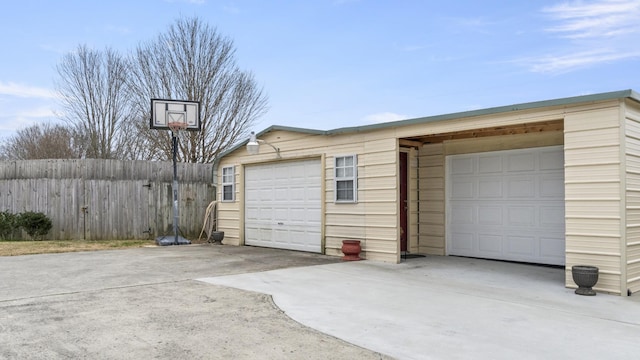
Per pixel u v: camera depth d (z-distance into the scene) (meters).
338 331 4.66
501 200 9.52
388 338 4.44
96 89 23.05
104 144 23.12
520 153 9.25
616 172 6.35
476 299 6.07
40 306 5.55
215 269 8.46
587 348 4.18
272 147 12.11
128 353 3.98
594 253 6.53
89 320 4.96
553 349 4.15
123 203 14.06
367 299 6.04
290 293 6.37
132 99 22.75
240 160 13.33
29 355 3.90
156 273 7.98
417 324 4.90
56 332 4.53
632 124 6.59
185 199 14.88
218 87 22.31
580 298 6.14
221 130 22.33
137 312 5.30
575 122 6.77
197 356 3.93
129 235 14.09
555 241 8.72
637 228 6.62
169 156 21.72
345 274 7.92
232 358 3.90
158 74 22.12
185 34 21.97
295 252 11.19
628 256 6.37
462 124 8.19
